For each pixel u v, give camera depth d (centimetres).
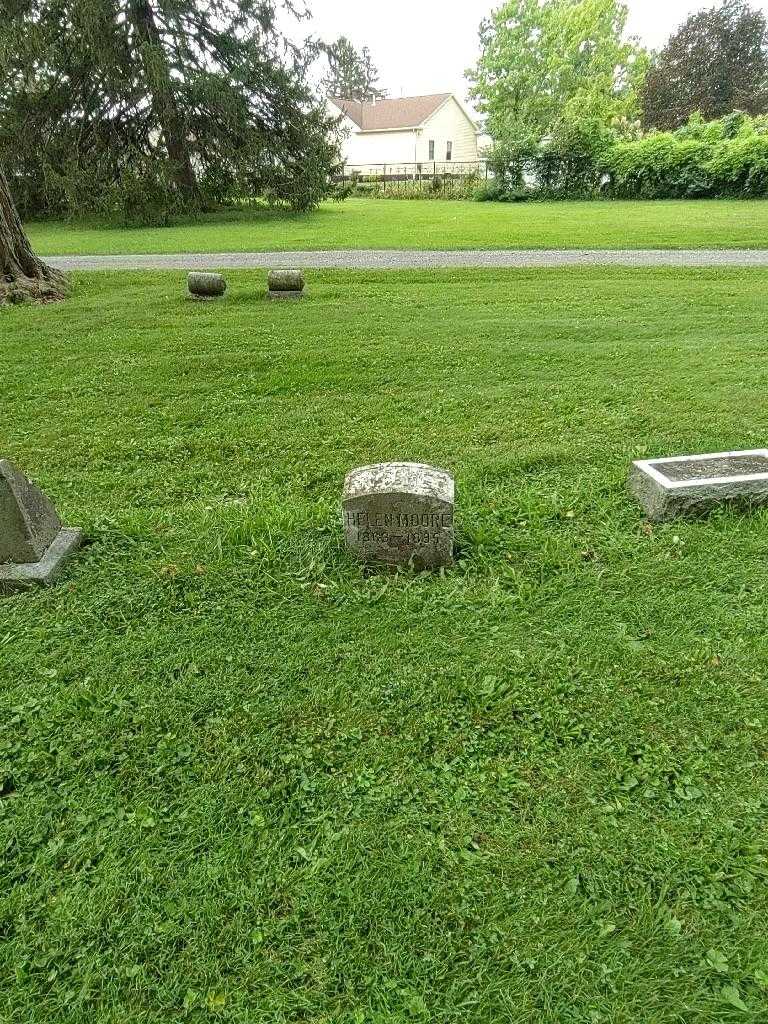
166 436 623
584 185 3194
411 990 203
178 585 395
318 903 227
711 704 300
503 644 341
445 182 3809
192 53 2505
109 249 1841
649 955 210
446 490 391
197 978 207
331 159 2853
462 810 258
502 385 730
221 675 325
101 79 2430
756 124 2958
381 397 706
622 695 307
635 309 1051
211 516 470
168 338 946
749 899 224
